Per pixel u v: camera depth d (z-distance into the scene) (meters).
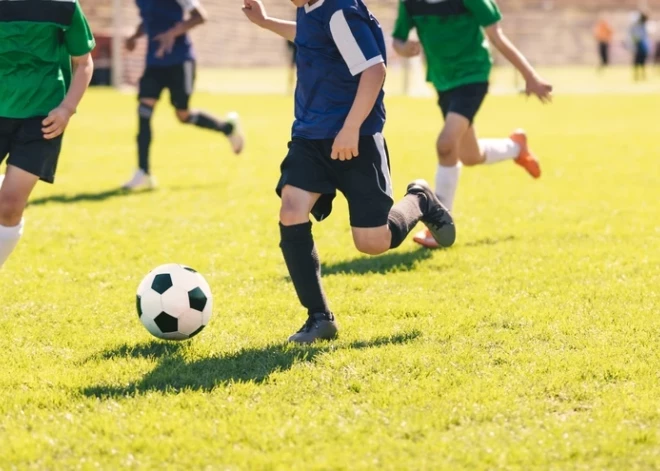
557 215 10.67
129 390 5.18
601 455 4.32
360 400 5.01
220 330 6.36
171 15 12.70
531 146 17.88
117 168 15.26
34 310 6.95
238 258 8.71
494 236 9.53
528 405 4.92
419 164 15.35
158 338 6.10
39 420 4.80
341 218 10.72
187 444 4.44
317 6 5.71
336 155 5.62
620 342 5.98
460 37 8.83
